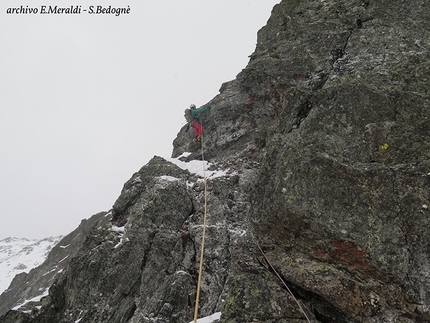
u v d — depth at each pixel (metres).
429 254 4.71
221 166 10.56
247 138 11.06
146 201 9.41
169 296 7.23
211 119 12.49
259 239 6.30
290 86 8.69
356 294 5.04
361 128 6.09
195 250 8.23
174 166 10.75
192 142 12.88
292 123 7.11
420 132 5.73
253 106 11.14
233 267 6.54
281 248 6.02
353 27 8.79
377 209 5.18
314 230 5.52
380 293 4.93
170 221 8.86
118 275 8.30
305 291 5.58
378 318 4.85
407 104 6.07
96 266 8.70
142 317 7.08
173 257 8.16
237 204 8.86
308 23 9.84
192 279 7.67
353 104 6.36
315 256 5.59
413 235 4.86
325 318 5.38
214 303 7.04
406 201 5.06
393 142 5.78
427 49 7.11
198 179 10.16
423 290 4.60
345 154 5.90
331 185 5.57
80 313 8.22
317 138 6.25
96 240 9.49
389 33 7.90
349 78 7.33
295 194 5.77
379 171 5.40
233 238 7.98
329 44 8.73
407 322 4.65
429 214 4.86
